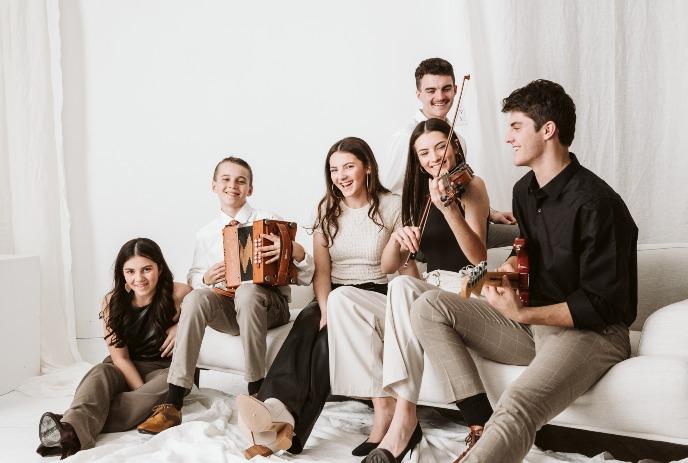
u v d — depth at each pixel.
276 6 4.31
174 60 4.44
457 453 2.36
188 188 4.47
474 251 2.53
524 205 2.27
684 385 1.95
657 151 3.54
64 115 4.42
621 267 2.05
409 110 4.13
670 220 3.53
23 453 2.53
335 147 2.80
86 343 4.36
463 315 2.21
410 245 2.50
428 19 4.03
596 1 3.56
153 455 2.31
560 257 2.13
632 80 3.55
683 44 3.47
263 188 4.42
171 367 2.69
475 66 3.70
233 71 4.40
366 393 2.40
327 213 2.83
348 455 2.39
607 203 2.05
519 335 2.27
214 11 4.39
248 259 2.84
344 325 2.43
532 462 2.23
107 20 4.43
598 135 3.61
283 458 2.36
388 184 3.52
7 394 3.37
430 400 2.41
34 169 3.95
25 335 3.54
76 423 2.50
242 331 2.76
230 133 4.43
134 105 4.47
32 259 3.59
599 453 2.39
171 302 2.96
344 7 4.20
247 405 2.25
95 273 4.49
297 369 2.50
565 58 3.61
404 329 2.26
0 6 3.95
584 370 2.02
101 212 4.48
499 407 1.91
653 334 2.22
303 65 4.30
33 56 3.96
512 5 3.63
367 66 4.18
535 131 2.14
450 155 2.67
